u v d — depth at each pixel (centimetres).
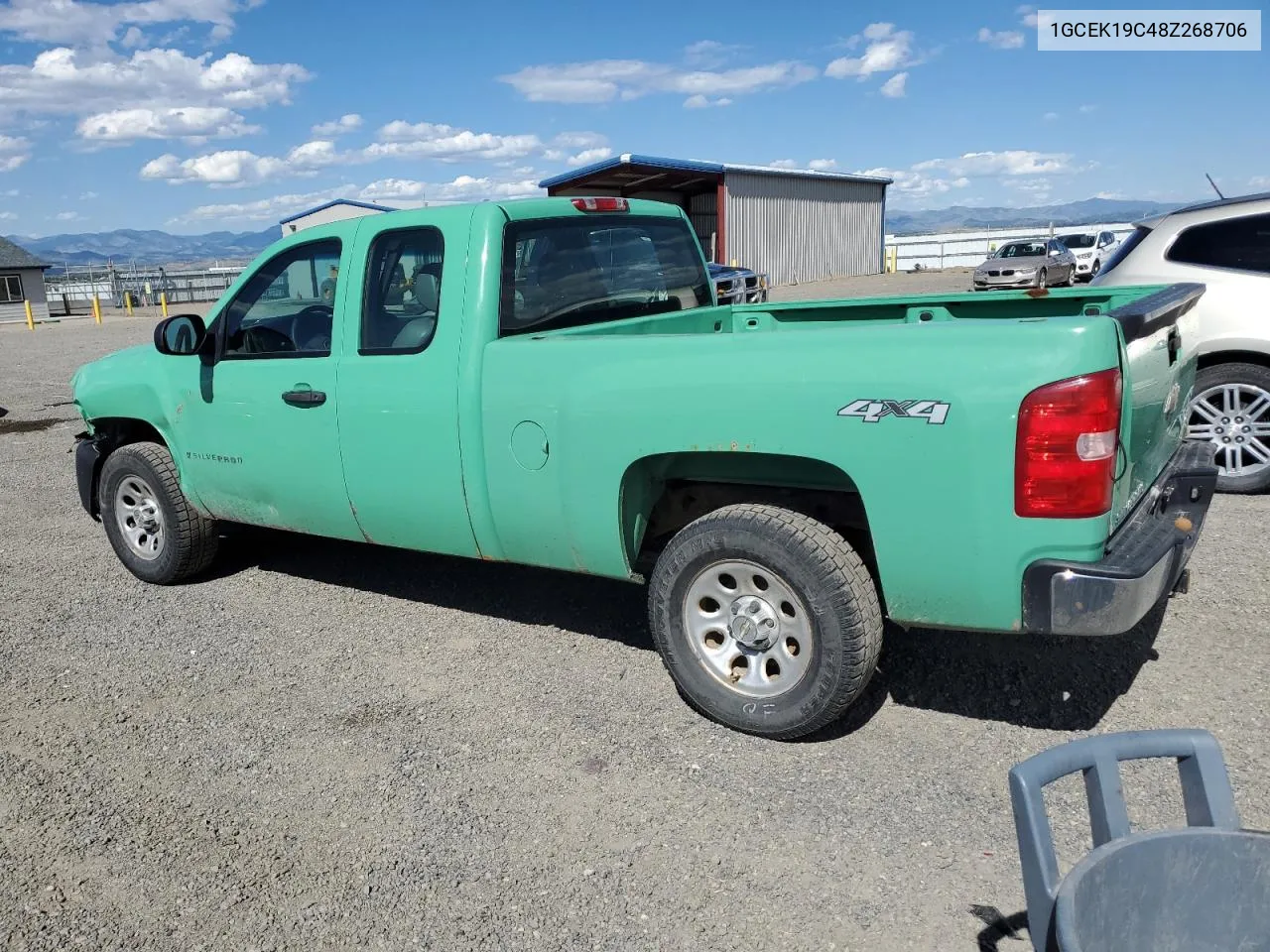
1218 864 186
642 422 366
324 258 463
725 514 363
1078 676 408
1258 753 343
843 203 4103
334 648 478
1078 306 484
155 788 358
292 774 365
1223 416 639
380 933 279
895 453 321
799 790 338
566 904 287
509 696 419
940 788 336
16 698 436
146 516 574
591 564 399
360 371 442
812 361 333
